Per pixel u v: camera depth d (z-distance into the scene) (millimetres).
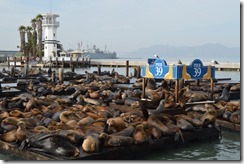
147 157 10398
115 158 9688
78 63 65438
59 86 23703
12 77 33812
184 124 11789
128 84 30328
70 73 37562
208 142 12234
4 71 41469
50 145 9305
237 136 13141
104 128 10492
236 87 23875
